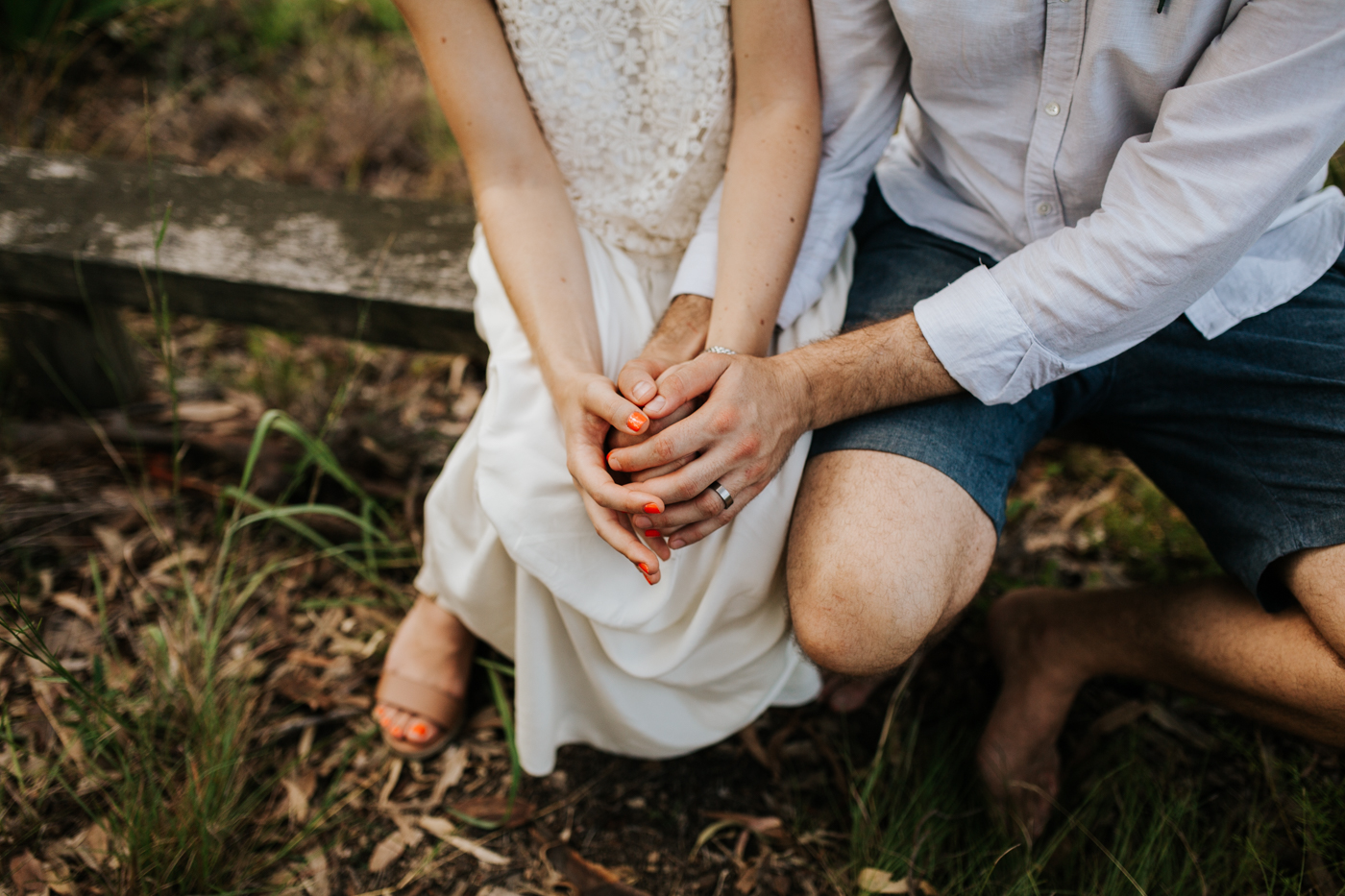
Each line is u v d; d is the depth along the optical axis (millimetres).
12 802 1251
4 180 1736
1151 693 1454
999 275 1010
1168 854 1191
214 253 1589
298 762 1345
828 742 1400
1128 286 948
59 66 2537
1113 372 1146
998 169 1135
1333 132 883
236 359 2074
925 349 1033
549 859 1246
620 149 1205
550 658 1201
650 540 1065
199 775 1229
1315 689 993
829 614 1007
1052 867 1230
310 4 3020
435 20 1111
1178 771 1344
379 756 1365
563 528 1079
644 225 1237
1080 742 1385
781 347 1197
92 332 1773
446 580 1277
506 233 1167
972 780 1319
